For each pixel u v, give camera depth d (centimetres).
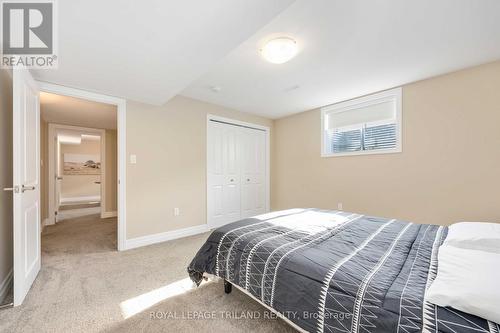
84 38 154
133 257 248
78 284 187
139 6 125
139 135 291
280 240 145
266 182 461
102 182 465
